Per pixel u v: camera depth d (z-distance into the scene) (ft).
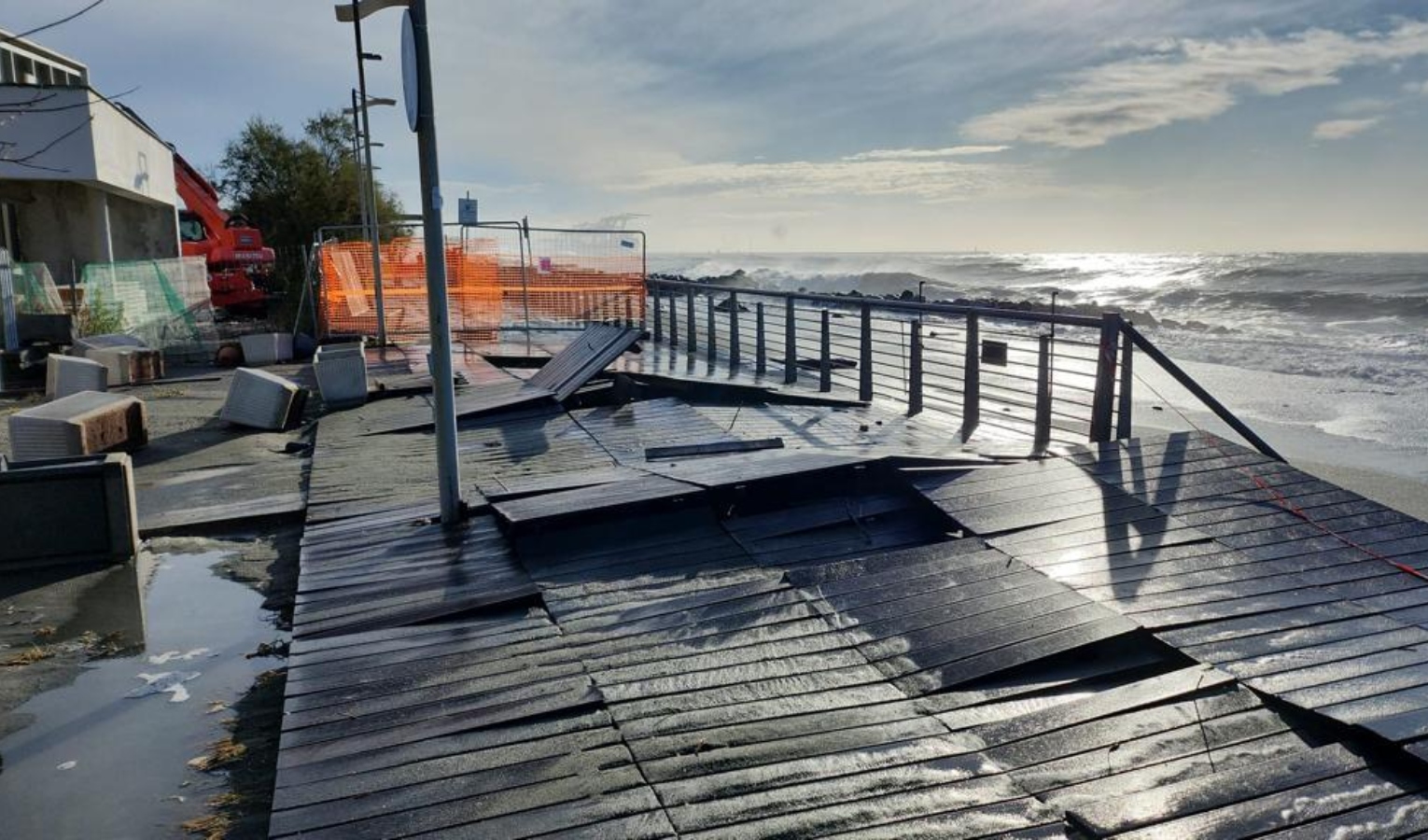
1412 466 33.01
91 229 69.00
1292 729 10.89
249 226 97.71
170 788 11.30
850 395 37.17
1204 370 64.90
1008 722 11.12
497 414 32.94
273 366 53.52
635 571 16.90
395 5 17.66
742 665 12.88
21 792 11.25
